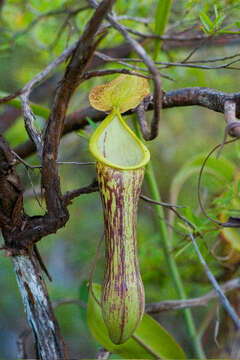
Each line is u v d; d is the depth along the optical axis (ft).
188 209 2.43
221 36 2.60
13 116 3.22
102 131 2.30
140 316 2.20
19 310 4.83
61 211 2.16
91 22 1.96
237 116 2.13
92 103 2.28
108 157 2.29
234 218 2.28
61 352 2.23
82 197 4.85
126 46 3.00
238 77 3.54
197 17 2.74
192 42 3.01
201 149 5.12
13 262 2.23
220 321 2.96
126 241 2.20
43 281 2.24
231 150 3.87
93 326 2.43
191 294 3.41
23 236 2.18
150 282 3.12
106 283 2.20
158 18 2.50
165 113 5.32
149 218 4.25
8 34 3.20
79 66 2.00
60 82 2.04
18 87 3.59
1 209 2.14
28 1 3.10
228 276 2.94
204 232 2.61
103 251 3.76
